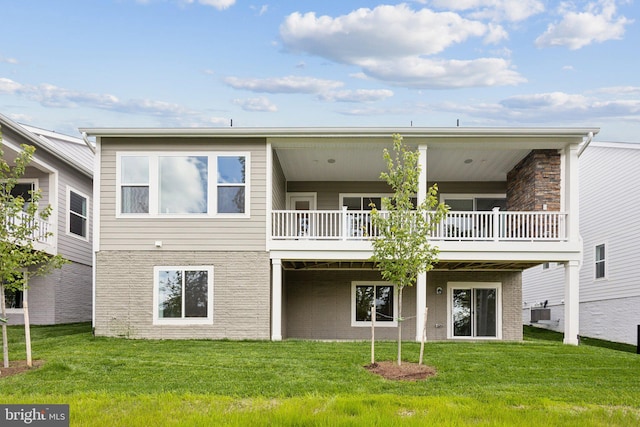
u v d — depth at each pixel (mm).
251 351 11555
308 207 18609
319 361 10508
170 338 13719
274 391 8352
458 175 17797
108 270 13914
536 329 22844
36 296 17344
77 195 19266
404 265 10023
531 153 15031
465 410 7184
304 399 7793
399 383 8938
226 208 14062
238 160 14141
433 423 6594
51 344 12469
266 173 14086
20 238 9969
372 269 16766
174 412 7125
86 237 19984
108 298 13859
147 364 10195
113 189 14070
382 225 10180
